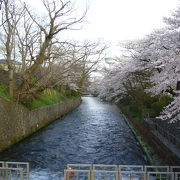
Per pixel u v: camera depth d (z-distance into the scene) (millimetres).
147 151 10695
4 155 10719
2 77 16641
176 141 8930
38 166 9391
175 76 7914
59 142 13648
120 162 10109
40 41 14484
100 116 26953
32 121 15438
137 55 13836
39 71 15836
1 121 10844
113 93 24281
